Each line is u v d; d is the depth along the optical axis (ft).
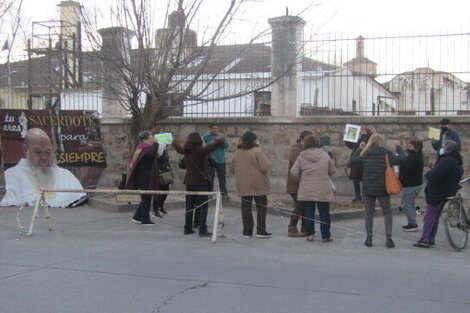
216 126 41.70
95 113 46.68
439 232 32.78
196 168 31.30
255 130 49.03
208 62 43.21
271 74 47.91
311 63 48.93
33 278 21.81
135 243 29.35
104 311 17.62
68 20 57.72
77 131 45.88
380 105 51.19
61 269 23.36
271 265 24.21
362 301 18.76
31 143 43.65
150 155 34.55
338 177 46.98
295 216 31.22
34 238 30.94
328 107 48.49
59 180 43.98
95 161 46.21
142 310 17.71
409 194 32.99
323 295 19.47
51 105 56.59
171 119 51.06
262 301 18.72
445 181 27.63
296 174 29.81
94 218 37.76
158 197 37.58
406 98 50.65
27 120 44.47
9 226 34.86
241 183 30.68
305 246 28.73
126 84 42.11
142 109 42.86
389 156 28.32
